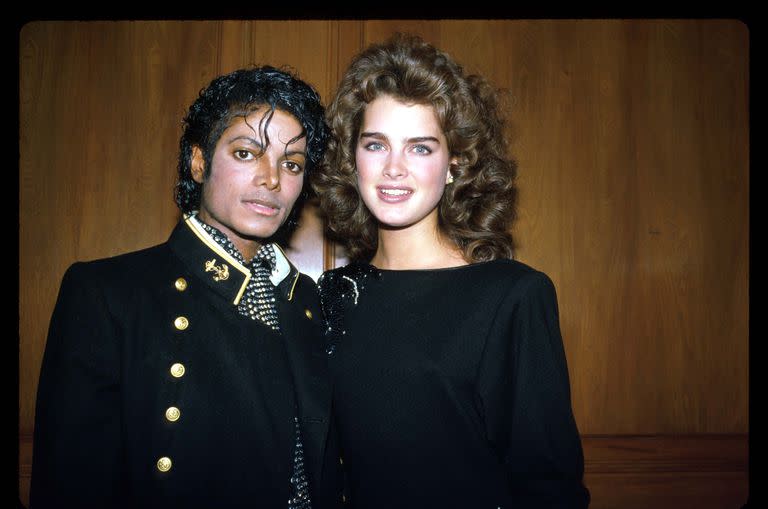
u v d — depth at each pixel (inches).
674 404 67.1
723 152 68.9
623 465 66.5
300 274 47.4
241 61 66.9
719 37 69.3
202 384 34.2
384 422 39.1
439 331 40.1
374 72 42.4
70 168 65.1
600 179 68.1
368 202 42.2
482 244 45.4
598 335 67.1
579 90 68.7
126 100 66.0
